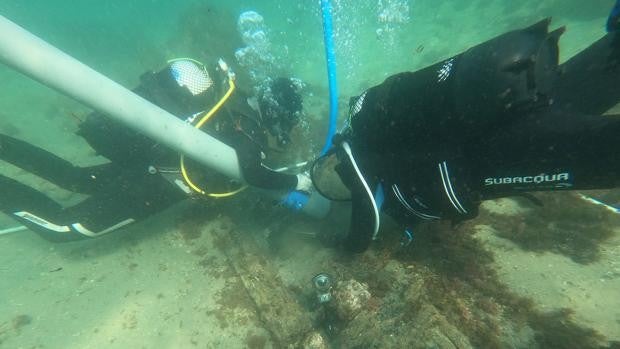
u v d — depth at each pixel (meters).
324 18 2.30
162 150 2.74
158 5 31.23
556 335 1.91
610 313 1.97
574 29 6.43
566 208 2.60
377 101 1.75
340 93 7.01
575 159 1.21
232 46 8.95
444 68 1.48
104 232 3.02
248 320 2.48
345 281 2.38
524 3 8.37
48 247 3.41
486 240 2.58
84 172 3.29
